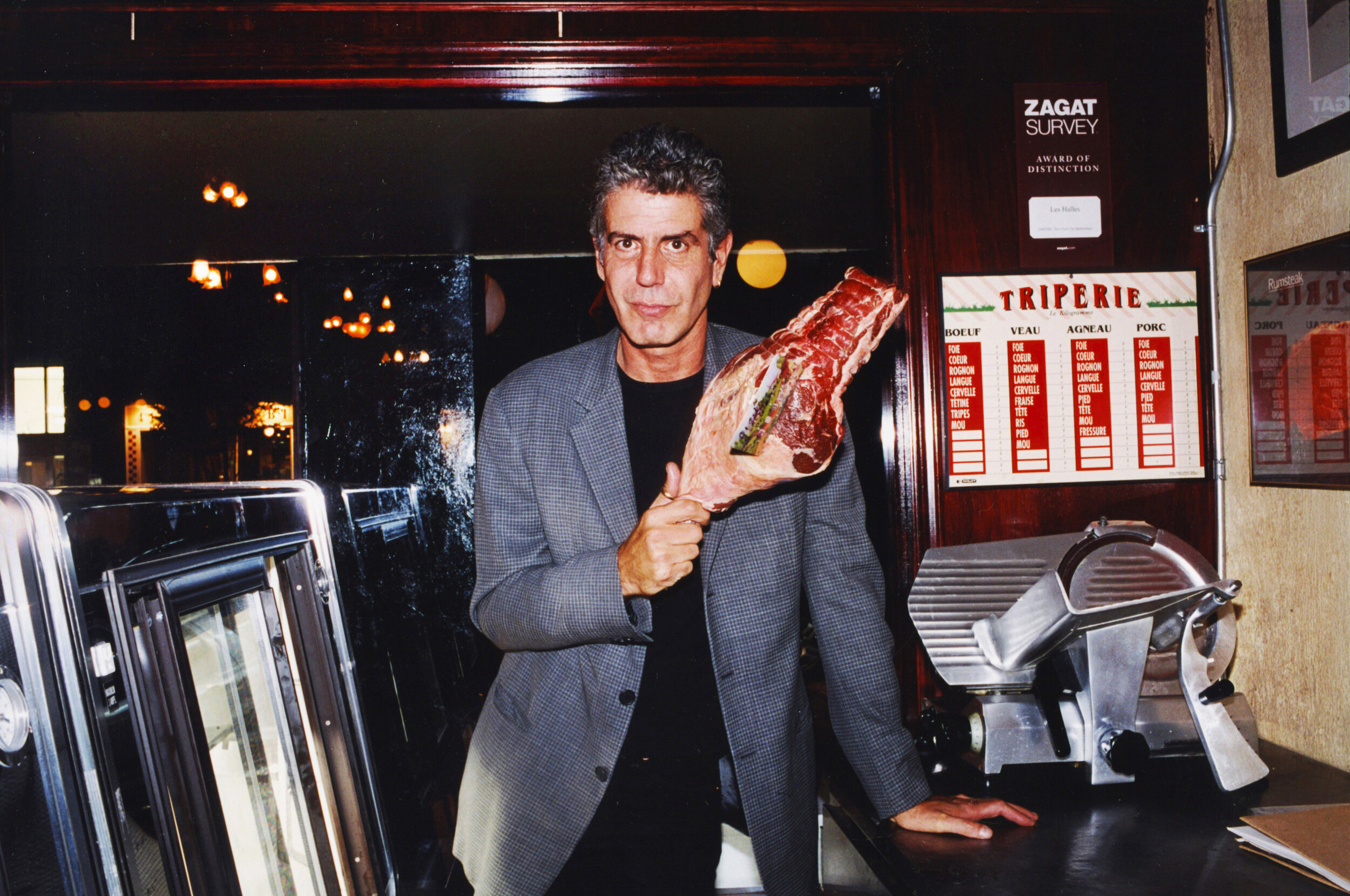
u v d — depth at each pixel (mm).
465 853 1146
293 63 1583
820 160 3201
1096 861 1033
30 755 516
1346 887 912
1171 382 1642
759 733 1055
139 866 580
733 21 1607
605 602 924
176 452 4016
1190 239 1657
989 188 1637
